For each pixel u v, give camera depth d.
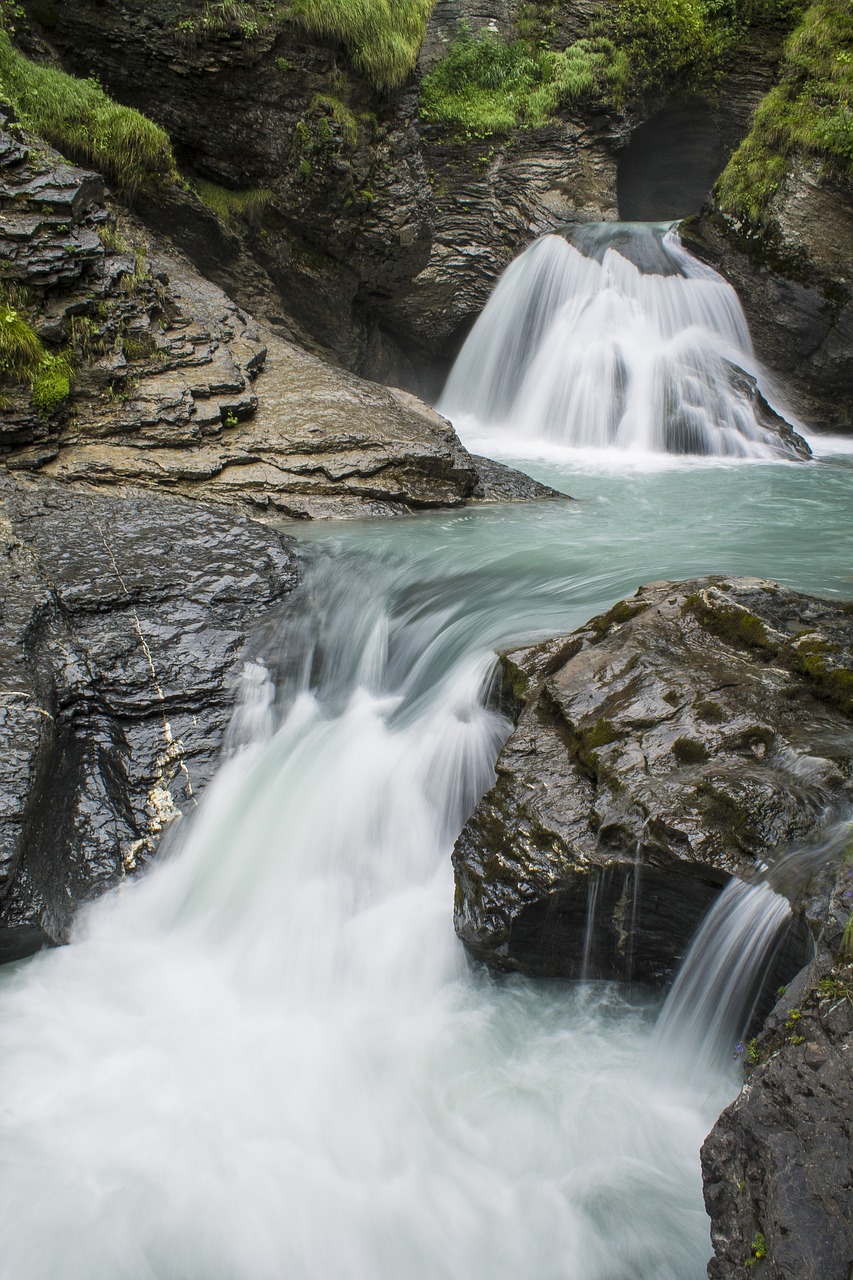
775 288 14.16
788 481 10.98
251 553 7.08
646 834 3.83
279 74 12.16
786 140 13.99
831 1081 2.62
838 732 4.09
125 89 11.98
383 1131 3.83
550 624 5.94
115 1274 3.31
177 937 5.04
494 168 16.11
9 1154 3.74
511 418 14.80
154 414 8.78
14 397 8.27
